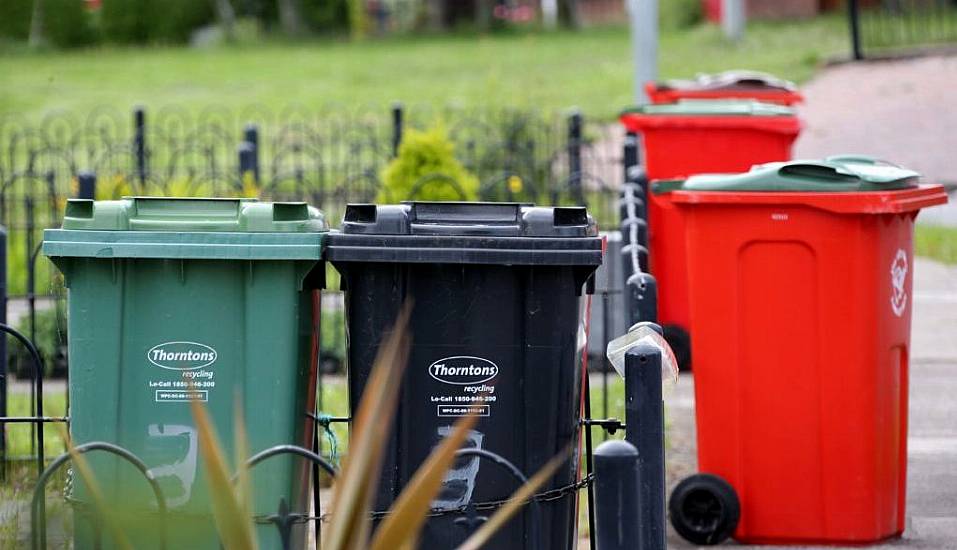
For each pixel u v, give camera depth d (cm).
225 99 9694
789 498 2062
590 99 8619
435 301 1647
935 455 2600
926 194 2044
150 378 1662
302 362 1692
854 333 2009
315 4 14675
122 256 1628
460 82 10194
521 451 1655
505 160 5025
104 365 1659
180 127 8362
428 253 1617
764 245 2025
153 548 1666
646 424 1570
